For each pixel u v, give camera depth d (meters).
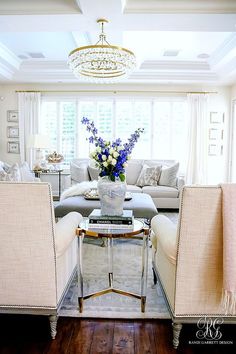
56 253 1.72
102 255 3.09
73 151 6.65
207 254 1.63
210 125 6.57
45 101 6.58
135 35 4.07
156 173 5.40
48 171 5.88
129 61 3.49
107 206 2.23
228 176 6.63
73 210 3.43
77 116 6.59
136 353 1.65
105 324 1.91
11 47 4.82
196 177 6.47
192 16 3.09
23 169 4.68
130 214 2.25
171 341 1.76
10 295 1.75
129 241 3.56
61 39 4.43
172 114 6.54
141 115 6.55
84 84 6.48
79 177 5.44
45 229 1.67
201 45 4.62
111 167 2.22
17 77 6.00
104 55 3.33
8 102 6.52
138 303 2.16
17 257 1.70
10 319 2.00
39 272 1.71
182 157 6.63
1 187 1.62
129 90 6.48
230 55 4.75
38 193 1.62
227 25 3.32
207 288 1.67
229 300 1.65
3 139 6.61
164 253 1.86
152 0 2.94
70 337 1.78
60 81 6.20
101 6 2.88
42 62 5.68
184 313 1.69
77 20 3.24
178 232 1.62
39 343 1.73
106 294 2.28
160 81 6.09
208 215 1.58
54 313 1.75
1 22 3.29
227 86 6.49
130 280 2.51
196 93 6.38
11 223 1.66
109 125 6.57
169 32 4.01
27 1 3.02
